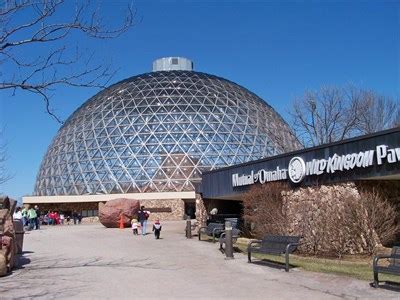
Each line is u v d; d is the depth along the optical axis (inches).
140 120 2394.2
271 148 2431.1
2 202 593.0
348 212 619.8
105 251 754.2
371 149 609.6
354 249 619.5
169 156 2253.9
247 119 2493.8
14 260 563.2
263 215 784.3
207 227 973.8
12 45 406.9
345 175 651.5
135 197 2111.2
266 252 541.3
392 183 663.8
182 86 2591.0
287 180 787.4
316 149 716.0
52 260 640.4
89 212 2212.1
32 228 1365.7
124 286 434.3
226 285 433.1
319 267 529.3
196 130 2351.1
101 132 2421.3
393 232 625.6
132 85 2657.5
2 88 419.5
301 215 703.1
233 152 2311.8
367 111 1499.8
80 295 393.4
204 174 1181.7
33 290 418.3
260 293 393.7
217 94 2576.3
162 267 558.6
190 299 373.1
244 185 958.4
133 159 2261.3
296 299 367.9
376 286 404.5
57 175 2474.2
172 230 1284.4
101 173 2276.1
